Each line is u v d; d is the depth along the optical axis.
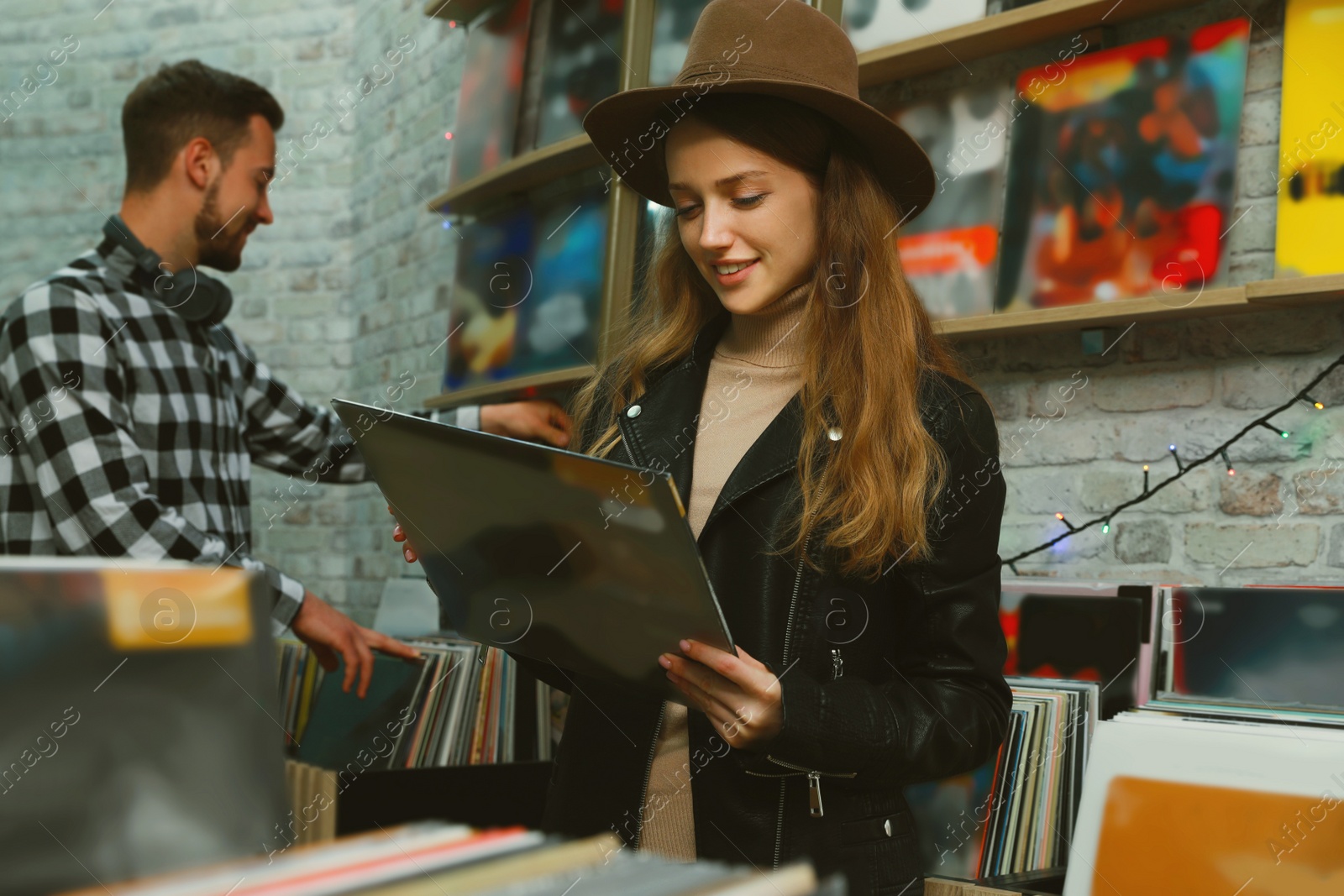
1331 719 1.22
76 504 1.51
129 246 1.73
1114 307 1.68
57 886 0.31
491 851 0.31
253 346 3.81
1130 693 1.55
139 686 0.34
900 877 1.02
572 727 1.15
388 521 3.42
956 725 0.99
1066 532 1.86
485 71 2.99
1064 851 1.44
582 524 0.79
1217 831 1.15
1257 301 1.56
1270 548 1.62
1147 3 1.72
